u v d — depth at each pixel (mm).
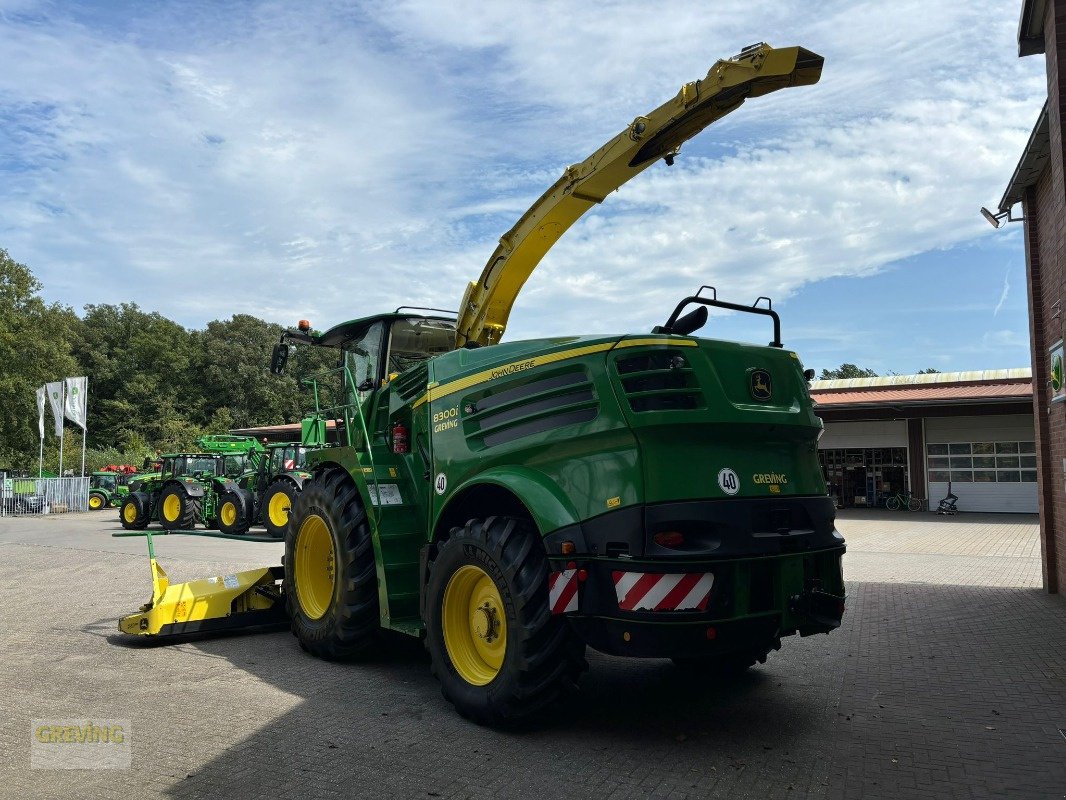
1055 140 6316
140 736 4230
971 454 23219
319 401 7266
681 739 4199
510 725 4344
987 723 4441
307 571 6199
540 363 4570
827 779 3654
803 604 4305
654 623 3828
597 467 4156
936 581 9719
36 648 6336
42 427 31562
